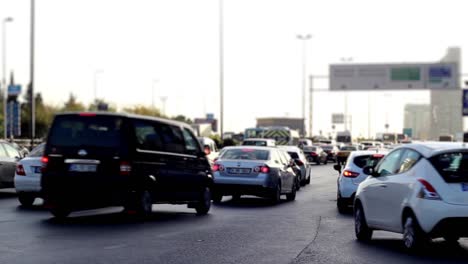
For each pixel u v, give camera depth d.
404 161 16.34
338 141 138.00
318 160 84.69
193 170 24.36
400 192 15.88
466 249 16.44
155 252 15.41
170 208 27.39
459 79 92.94
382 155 26.50
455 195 14.76
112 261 14.17
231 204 29.48
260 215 24.53
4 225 20.33
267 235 18.77
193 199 24.30
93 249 15.74
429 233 14.91
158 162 22.39
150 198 22.03
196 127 95.81
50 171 21.34
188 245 16.59
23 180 26.20
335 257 15.05
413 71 93.69
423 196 14.98
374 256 15.23
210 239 17.73
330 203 30.33
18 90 76.94
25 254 14.95
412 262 14.41
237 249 16.05
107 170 21.02
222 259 14.58
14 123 77.69
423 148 15.78
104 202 21.05
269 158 30.03
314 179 51.81
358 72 94.81
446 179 14.93
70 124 21.50
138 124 21.80
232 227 20.55
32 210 25.08
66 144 21.38
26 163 26.33
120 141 21.14
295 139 88.38
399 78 94.12
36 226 20.09
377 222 17.06
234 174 29.19
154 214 24.50
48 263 13.88
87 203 21.17
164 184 22.59
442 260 14.69
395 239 18.31
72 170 21.19
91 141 21.25
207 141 49.81
